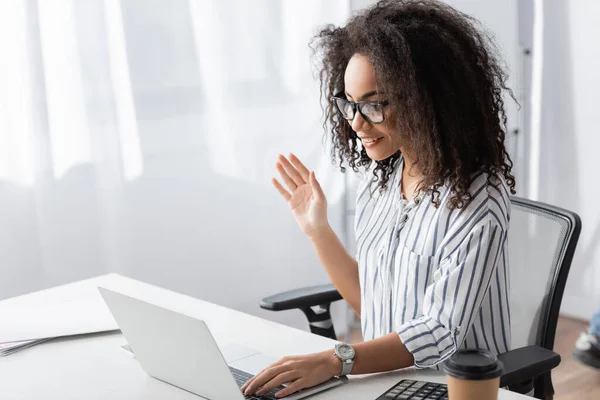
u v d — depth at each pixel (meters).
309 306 1.90
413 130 1.45
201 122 2.95
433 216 1.54
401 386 1.34
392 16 1.50
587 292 3.58
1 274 2.59
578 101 3.52
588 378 3.02
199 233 3.01
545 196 3.67
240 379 1.40
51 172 2.63
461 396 1.09
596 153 3.50
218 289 3.09
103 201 2.75
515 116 3.57
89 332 1.65
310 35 3.18
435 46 1.44
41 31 2.55
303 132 3.22
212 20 2.92
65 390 1.41
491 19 3.42
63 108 2.62
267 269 3.22
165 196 2.90
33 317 1.74
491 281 1.54
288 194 1.82
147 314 1.30
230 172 3.05
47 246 2.65
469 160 1.48
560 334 3.45
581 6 3.44
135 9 2.74
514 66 3.52
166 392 1.37
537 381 1.56
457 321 1.43
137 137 2.80
